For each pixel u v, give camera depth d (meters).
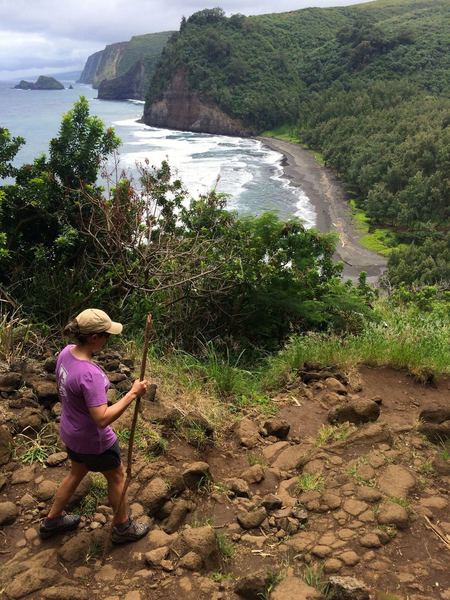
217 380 6.60
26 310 7.25
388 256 55.97
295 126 148.50
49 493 4.15
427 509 4.15
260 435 5.46
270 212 9.59
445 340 8.13
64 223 7.95
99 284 7.48
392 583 3.42
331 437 5.30
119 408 3.41
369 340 7.70
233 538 3.94
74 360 3.41
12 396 5.32
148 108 180.12
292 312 8.57
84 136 8.26
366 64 167.00
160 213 9.05
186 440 5.12
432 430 5.27
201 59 168.12
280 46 190.75
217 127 158.00
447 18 196.12
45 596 3.25
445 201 69.12
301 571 3.56
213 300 8.23
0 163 8.07
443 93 142.62
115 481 3.71
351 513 4.08
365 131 107.06
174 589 3.40
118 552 3.73
